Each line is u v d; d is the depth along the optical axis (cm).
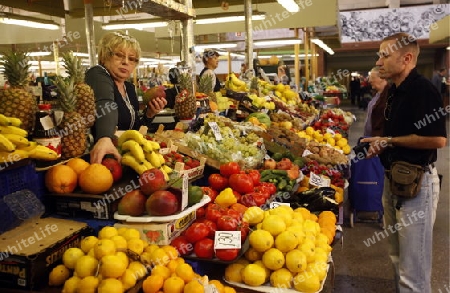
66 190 206
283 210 237
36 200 203
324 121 678
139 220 202
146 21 649
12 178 192
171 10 343
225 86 602
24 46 871
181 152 310
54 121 212
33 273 171
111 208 207
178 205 210
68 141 219
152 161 227
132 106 301
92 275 172
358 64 2303
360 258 420
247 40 668
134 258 184
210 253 214
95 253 175
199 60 980
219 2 670
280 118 563
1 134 183
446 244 442
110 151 224
